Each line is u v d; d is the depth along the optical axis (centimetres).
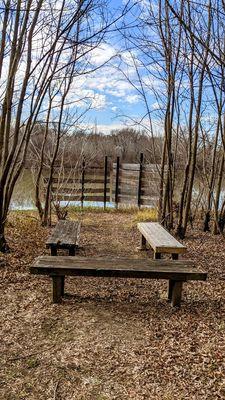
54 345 290
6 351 279
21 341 294
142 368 262
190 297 398
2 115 477
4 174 495
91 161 1491
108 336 306
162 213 733
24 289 402
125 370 260
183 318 343
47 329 314
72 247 459
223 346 293
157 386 243
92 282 443
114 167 1363
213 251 603
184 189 688
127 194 1310
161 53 644
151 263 379
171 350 286
